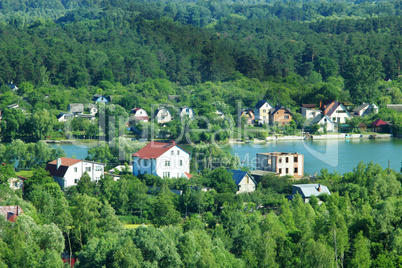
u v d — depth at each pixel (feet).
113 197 323.78
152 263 211.61
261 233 252.01
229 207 273.33
